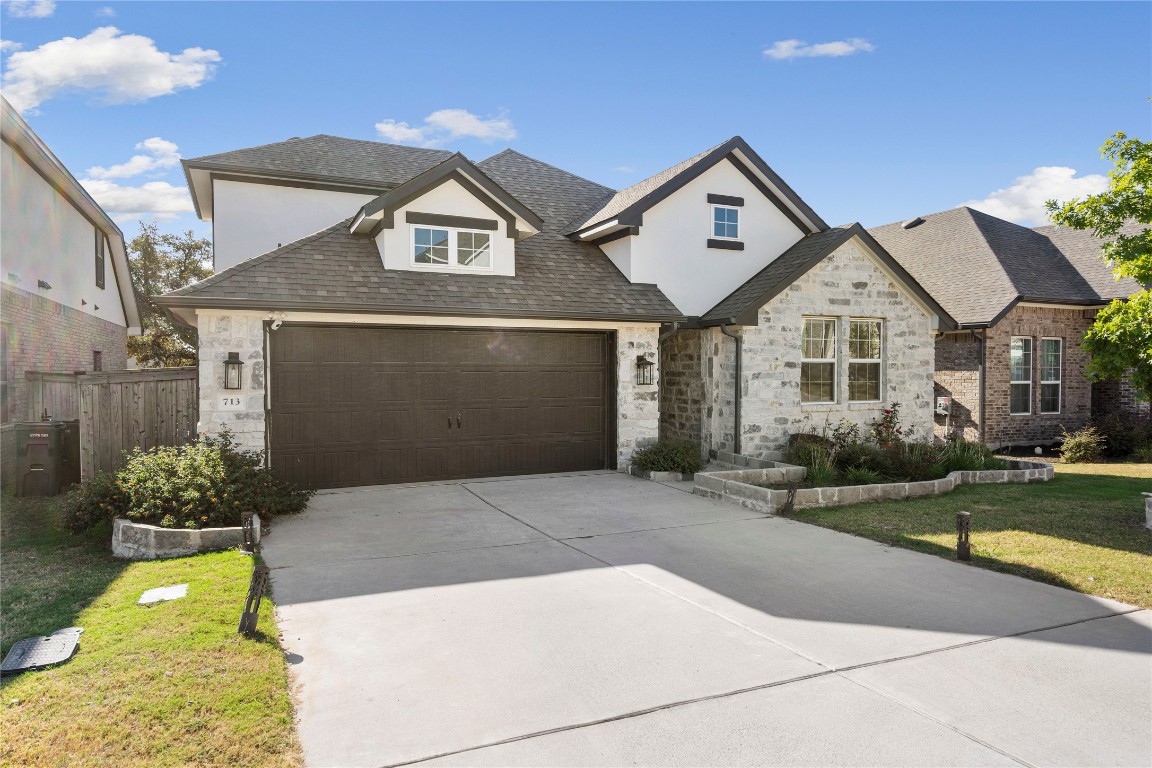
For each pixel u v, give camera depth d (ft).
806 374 43.86
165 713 12.43
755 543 25.27
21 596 18.80
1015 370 55.83
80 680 13.66
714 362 43.09
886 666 14.89
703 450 44.24
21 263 39.17
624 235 44.21
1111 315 29.25
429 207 37.52
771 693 13.65
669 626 17.16
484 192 38.86
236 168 46.11
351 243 38.22
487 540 25.41
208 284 31.37
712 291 46.16
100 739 11.57
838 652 15.62
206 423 31.30
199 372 31.19
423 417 36.52
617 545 24.89
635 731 12.21
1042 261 59.98
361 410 35.06
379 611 18.02
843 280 44.14
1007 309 51.01
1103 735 12.12
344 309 32.53
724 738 11.99
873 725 12.43
